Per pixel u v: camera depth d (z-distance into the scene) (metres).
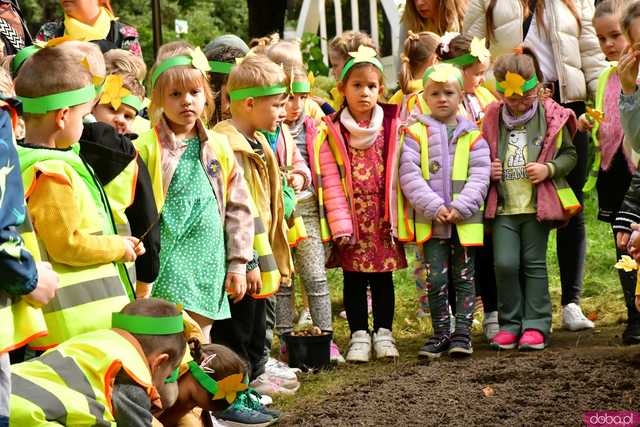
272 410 5.45
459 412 5.31
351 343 6.82
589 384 5.61
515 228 6.85
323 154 6.92
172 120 5.28
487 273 7.19
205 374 4.57
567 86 7.49
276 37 7.38
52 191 4.10
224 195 5.45
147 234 4.70
